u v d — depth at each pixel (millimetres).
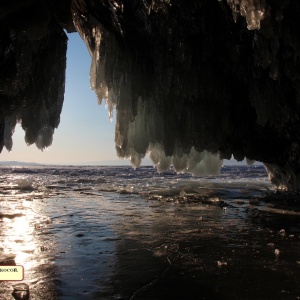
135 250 3439
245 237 4012
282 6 4133
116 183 12836
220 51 5938
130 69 6996
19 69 6547
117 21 6363
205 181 14016
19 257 3170
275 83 5715
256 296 2342
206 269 2879
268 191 9641
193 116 7266
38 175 18953
